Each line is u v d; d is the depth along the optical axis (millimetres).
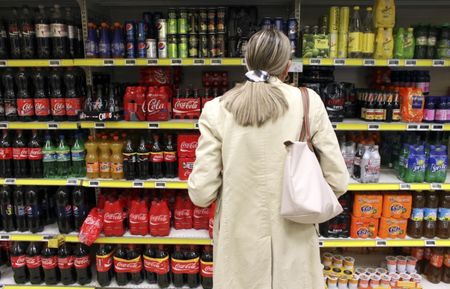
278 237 1549
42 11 2855
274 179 1525
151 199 3104
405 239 2881
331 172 1574
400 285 2967
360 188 2754
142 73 3064
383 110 2795
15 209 2996
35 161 2918
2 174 2939
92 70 3199
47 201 3107
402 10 3281
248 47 1570
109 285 2975
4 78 2832
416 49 2805
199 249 3061
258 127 1505
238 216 1579
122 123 2773
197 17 2756
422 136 3191
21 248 3006
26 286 2986
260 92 1486
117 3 3146
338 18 2744
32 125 2818
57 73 2828
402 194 2877
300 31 2947
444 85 3389
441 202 2877
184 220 3021
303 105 1534
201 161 1575
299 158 1468
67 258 2959
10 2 3131
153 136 2996
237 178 1548
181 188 3059
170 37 2750
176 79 3225
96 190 3145
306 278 1608
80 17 3098
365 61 2674
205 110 1620
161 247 2943
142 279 3025
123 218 2945
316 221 1493
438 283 3064
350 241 2855
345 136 3082
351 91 3021
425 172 2830
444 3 3117
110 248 3008
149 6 3273
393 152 3205
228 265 1613
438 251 3016
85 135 3219
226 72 3115
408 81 3041
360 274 3010
